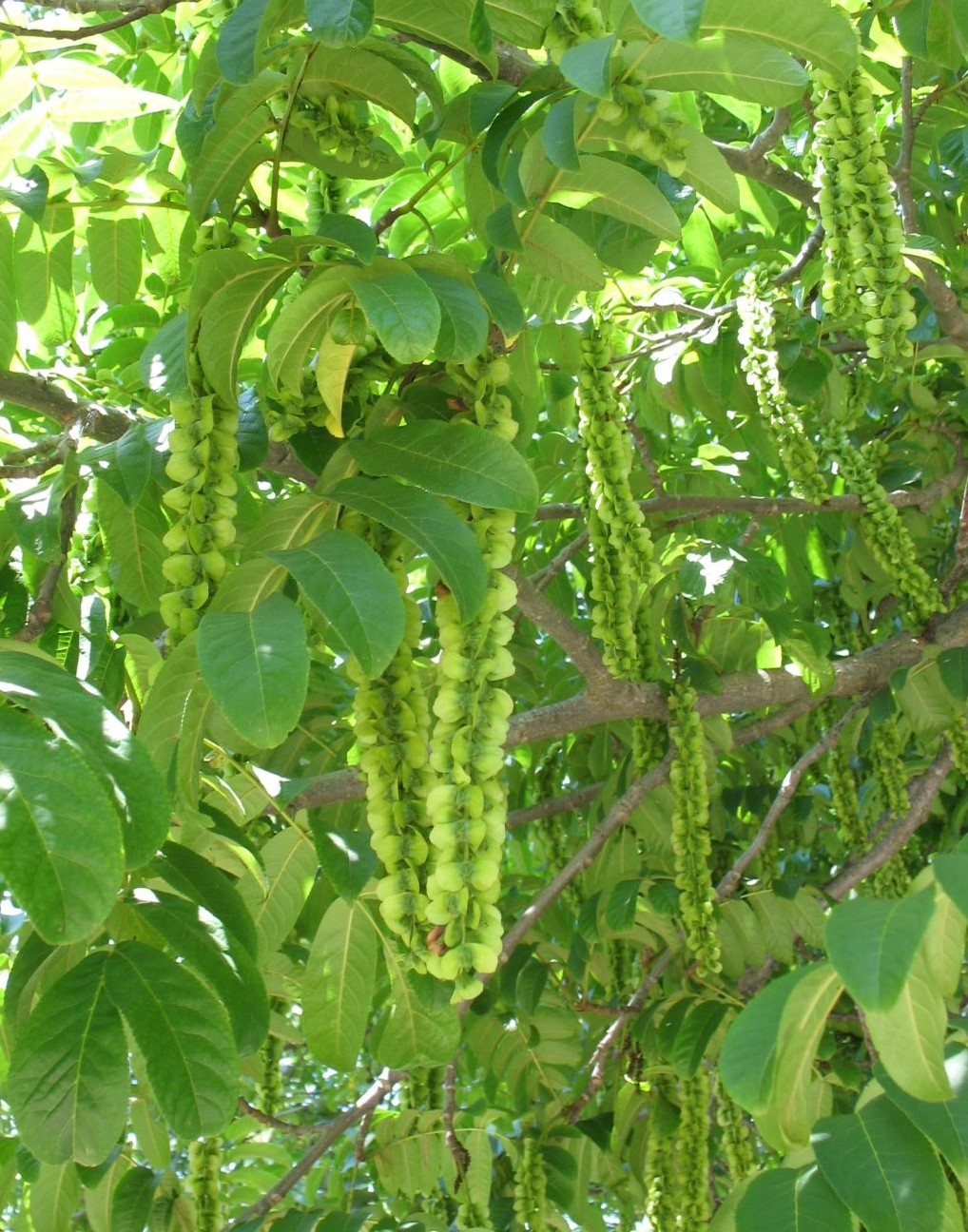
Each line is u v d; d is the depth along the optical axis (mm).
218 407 2084
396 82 2539
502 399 2312
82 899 1314
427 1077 4230
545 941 4492
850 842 4508
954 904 1375
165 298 3562
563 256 2656
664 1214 3850
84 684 1581
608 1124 4352
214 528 2016
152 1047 1676
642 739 4129
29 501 2436
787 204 4988
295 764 4199
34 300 3236
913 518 5148
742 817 5109
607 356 3154
